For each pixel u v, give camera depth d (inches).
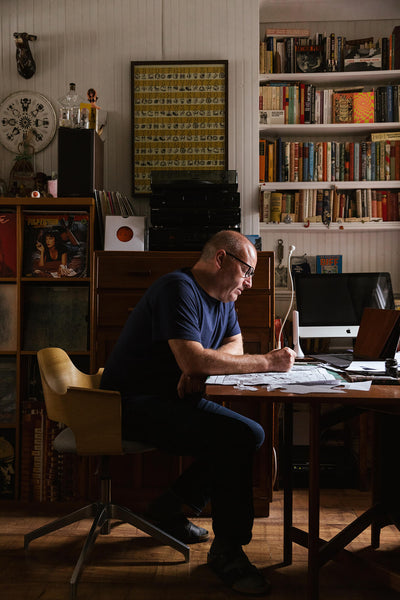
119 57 123.3
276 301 135.6
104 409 72.2
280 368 74.4
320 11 135.9
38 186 116.8
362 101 129.9
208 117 122.3
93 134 108.7
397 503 78.4
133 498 101.6
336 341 133.6
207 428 71.7
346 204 130.4
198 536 86.7
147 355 79.1
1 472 107.0
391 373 70.7
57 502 104.6
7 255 108.4
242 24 122.5
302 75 129.6
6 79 123.9
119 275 101.3
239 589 70.5
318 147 130.3
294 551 83.7
